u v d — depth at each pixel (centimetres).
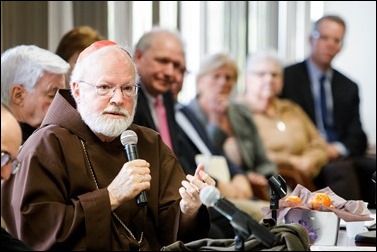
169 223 486
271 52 991
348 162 940
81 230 446
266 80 973
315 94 1049
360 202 512
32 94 547
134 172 449
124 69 467
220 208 372
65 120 470
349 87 1070
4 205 456
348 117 1066
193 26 1093
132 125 497
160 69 750
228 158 880
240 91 1116
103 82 463
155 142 498
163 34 758
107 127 462
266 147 961
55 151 457
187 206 471
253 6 1142
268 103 974
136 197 456
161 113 752
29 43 911
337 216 500
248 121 942
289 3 1173
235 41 1127
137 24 1020
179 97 1070
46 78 546
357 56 1226
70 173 458
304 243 413
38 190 446
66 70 553
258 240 393
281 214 504
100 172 469
